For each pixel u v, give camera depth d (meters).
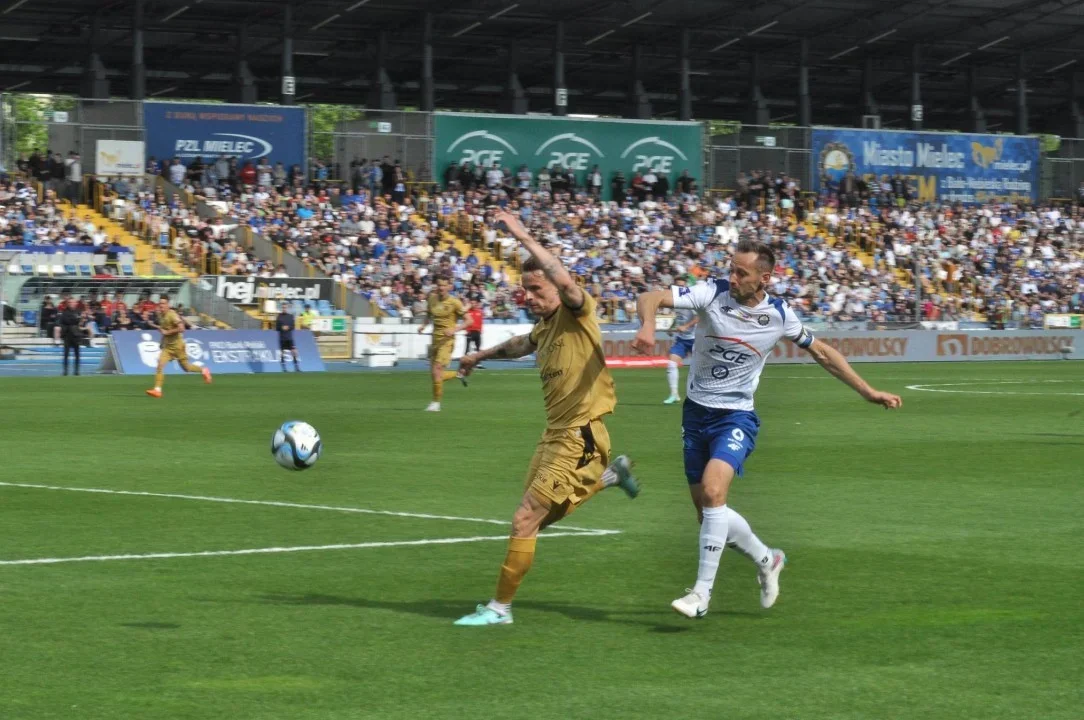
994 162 81.38
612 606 10.38
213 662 8.59
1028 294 75.06
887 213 78.19
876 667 8.55
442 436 24.83
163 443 23.20
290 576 11.53
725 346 9.77
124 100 64.75
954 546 13.33
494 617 9.69
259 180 67.44
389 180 69.69
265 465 20.00
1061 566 12.24
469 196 70.50
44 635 9.30
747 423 9.84
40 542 13.21
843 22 79.19
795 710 7.59
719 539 9.59
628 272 67.06
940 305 71.75
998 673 8.42
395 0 71.06
